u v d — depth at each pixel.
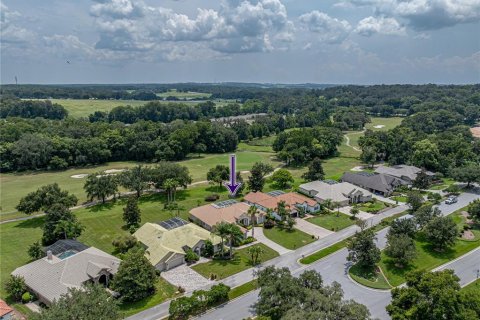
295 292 54.31
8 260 77.31
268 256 80.31
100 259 69.75
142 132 187.50
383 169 143.88
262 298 55.56
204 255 81.19
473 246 84.69
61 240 79.94
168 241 80.62
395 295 55.84
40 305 61.75
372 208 109.88
